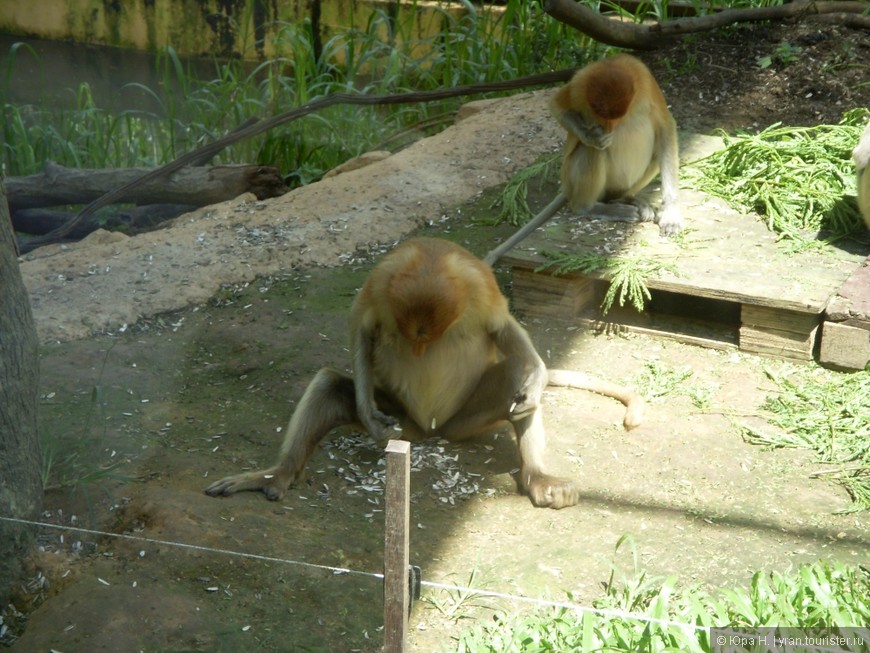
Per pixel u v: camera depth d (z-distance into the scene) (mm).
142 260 5727
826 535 4348
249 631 4012
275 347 5219
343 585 4160
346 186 6359
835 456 4648
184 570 4176
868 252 5414
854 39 7211
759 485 4543
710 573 4215
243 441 4734
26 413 4242
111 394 4918
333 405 4586
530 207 6117
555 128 6875
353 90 7789
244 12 7500
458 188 6359
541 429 4559
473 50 8195
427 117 7988
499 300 4562
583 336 5316
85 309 5371
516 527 4402
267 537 4285
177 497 4391
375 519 4422
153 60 6723
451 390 4625
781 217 5629
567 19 7316
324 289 5609
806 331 5047
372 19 8133
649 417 4848
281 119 7043
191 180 6613
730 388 4988
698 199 5859
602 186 5766
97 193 6609
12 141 6621
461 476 4609
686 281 5156
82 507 4398
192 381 5039
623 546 4316
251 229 5992
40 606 4109
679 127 6766
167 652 3951
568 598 4129
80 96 6492
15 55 6266
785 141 6129
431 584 3998
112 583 4129
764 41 7359
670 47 7508
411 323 4312
